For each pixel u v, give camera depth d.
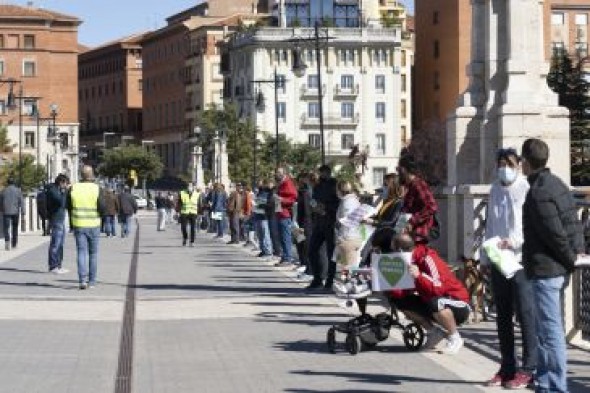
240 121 143.12
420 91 163.12
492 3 24.09
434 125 134.75
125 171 187.62
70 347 17.84
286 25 157.50
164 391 13.99
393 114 159.25
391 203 20.09
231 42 163.50
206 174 137.00
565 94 108.12
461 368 15.55
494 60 24.16
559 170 23.55
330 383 14.42
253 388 14.12
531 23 23.75
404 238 17.02
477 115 24.56
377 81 159.00
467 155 24.61
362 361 16.27
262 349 17.55
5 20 177.88
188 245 53.56
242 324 20.78
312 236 27.70
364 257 20.03
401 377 14.85
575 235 12.60
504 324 14.18
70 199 28.45
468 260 20.22
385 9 170.88
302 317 21.78
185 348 17.72
